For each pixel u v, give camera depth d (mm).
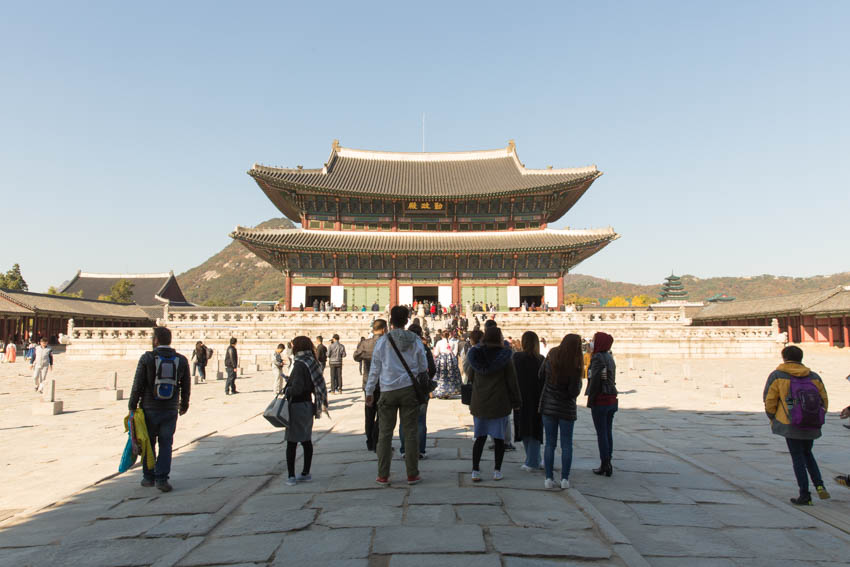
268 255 65188
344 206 67188
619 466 10664
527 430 10078
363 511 7445
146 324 90500
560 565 5707
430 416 16266
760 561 6156
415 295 77125
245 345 45844
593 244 62156
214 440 14047
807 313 62625
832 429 15391
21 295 68312
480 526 6828
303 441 9234
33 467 11359
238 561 5840
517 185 67188
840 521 7730
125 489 9469
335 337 23641
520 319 50969
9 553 6430
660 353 46188
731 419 16891
